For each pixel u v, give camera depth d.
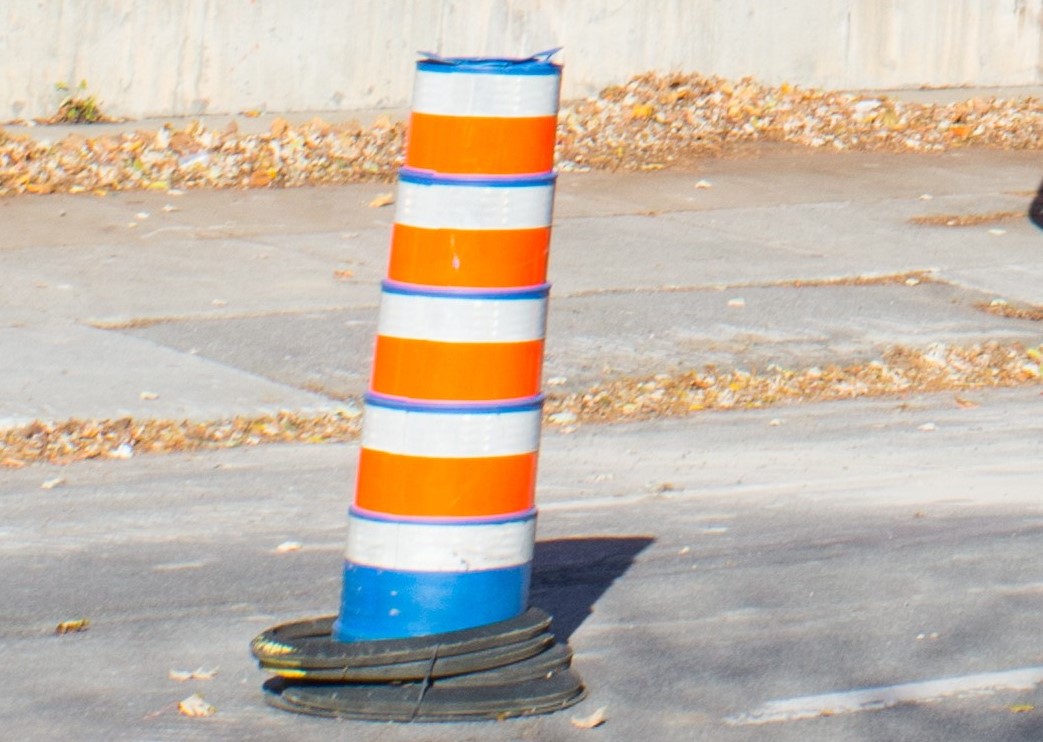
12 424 25.69
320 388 28.19
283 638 16.33
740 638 17.64
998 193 44.53
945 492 23.23
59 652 17.42
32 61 46.88
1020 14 59.19
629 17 53.22
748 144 49.03
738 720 15.64
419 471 15.60
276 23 49.31
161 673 16.84
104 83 47.69
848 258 37.66
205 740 15.24
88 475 24.14
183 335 30.67
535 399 15.81
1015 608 18.45
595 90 53.28
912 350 31.06
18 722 15.62
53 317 31.45
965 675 16.64
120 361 28.95
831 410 28.09
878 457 25.19
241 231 38.47
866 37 57.03
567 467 24.72
